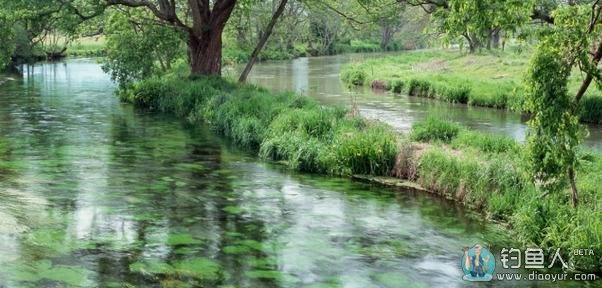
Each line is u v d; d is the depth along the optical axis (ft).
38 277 25.36
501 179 38.01
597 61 30.12
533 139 30.60
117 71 92.79
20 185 40.73
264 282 26.04
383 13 90.27
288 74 157.48
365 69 146.72
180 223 33.88
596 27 29.84
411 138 51.70
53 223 32.76
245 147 57.72
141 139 60.80
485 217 36.40
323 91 113.91
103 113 79.10
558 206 32.09
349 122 55.42
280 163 50.93
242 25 155.12
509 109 87.30
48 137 60.49
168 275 26.35
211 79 84.38
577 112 30.60
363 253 30.01
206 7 89.15
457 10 35.27
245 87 80.89
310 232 33.06
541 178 31.73
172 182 43.42
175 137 62.39
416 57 202.39
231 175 46.16
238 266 27.81
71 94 100.53
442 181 41.39
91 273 26.16
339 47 298.97
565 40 28.63
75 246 29.40
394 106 91.56
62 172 45.24
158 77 92.12
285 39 250.37
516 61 138.31
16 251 28.22
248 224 34.19
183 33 91.50
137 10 101.04
